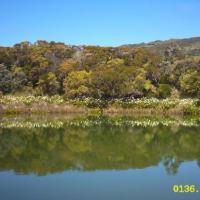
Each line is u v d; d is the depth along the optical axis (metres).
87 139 35.38
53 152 28.88
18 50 89.62
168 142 33.34
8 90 76.75
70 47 97.25
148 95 68.12
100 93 64.62
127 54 81.81
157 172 22.42
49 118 53.34
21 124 45.56
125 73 65.12
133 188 19.11
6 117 54.56
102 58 80.12
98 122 48.22
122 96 65.56
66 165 24.30
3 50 89.75
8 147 31.06
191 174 21.89
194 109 57.78
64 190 18.84
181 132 39.06
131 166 23.98
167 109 59.38
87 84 66.12
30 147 31.09
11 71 84.06
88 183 20.08
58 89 75.19
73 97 66.31
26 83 80.81
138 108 60.97
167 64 81.56
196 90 66.81
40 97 65.75
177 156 27.19
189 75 69.38
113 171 22.69
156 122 47.91
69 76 69.94
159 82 73.88
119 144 32.56
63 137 36.41
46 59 83.69
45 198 17.66
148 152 28.72
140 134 38.03
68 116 56.66
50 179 20.86
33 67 83.00
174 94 70.06
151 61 78.38
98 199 17.42
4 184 19.89
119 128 42.44
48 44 99.50
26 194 18.23
